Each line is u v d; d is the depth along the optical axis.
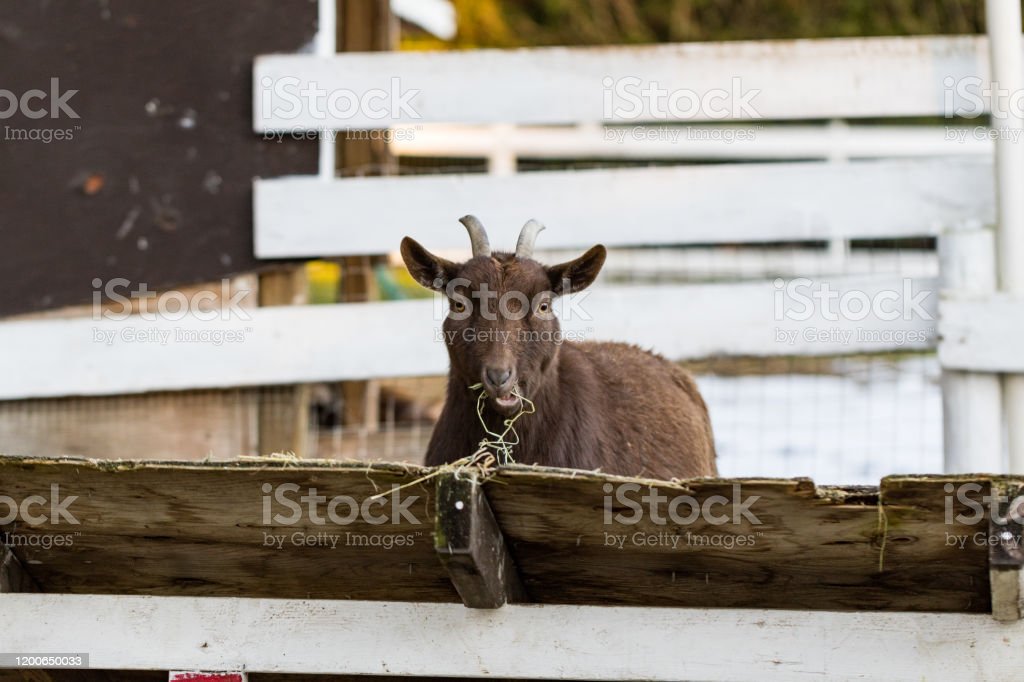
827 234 8.53
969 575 4.60
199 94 8.88
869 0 20.50
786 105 8.73
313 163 8.83
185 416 8.66
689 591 4.95
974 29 20.08
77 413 8.68
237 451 8.63
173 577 5.17
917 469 10.08
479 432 6.54
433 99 8.80
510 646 4.63
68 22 8.95
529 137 13.56
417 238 8.69
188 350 8.55
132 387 8.55
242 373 8.53
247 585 5.20
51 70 8.92
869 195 8.51
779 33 20.80
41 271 8.85
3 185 8.88
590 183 8.62
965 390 8.13
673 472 7.11
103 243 8.86
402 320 8.52
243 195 8.84
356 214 8.72
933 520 4.32
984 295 8.04
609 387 7.17
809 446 10.59
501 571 4.61
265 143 8.85
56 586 5.26
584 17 20.78
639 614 4.59
